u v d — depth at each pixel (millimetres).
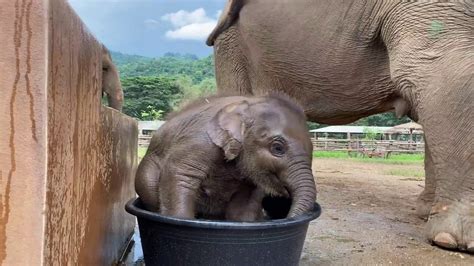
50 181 1425
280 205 2811
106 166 2537
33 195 1385
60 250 1558
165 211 2484
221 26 6387
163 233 2289
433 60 3832
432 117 3738
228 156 2465
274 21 5449
